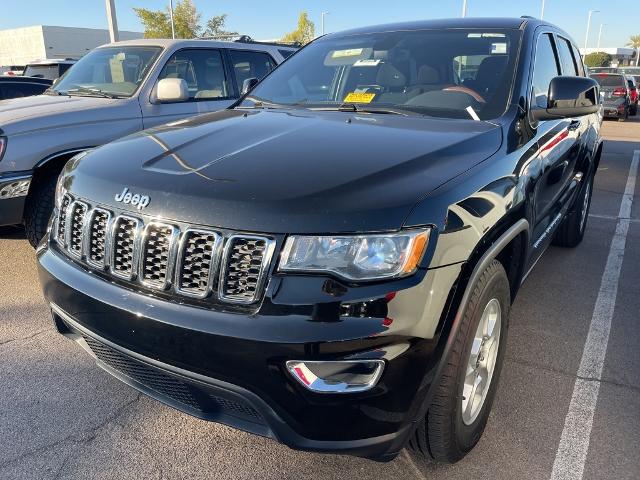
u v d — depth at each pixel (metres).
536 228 3.00
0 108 4.72
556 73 3.69
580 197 4.68
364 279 1.77
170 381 2.06
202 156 2.23
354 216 1.79
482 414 2.40
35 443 2.46
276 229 1.80
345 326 1.74
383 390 1.77
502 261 2.60
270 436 1.91
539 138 2.92
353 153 2.17
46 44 47.59
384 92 3.19
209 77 5.90
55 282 2.30
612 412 2.68
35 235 4.37
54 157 4.36
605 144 13.26
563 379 2.97
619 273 4.53
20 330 3.48
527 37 3.21
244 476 2.29
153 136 2.59
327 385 1.76
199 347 1.84
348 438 1.81
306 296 1.76
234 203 1.87
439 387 1.99
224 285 1.86
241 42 6.36
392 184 1.94
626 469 2.30
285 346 1.74
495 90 2.92
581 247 5.22
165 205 1.97
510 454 2.40
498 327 2.41
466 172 2.15
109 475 2.28
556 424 2.59
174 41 5.70
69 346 3.29
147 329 1.95
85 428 2.57
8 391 2.83
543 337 3.43
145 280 2.02
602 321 3.65
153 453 2.41
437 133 2.49
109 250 2.12
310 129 2.55
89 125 4.65
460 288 1.92
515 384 2.92
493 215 2.16
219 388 1.86
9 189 4.15
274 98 3.48
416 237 1.80
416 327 1.79
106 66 5.64
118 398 2.80
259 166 2.07
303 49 3.92
